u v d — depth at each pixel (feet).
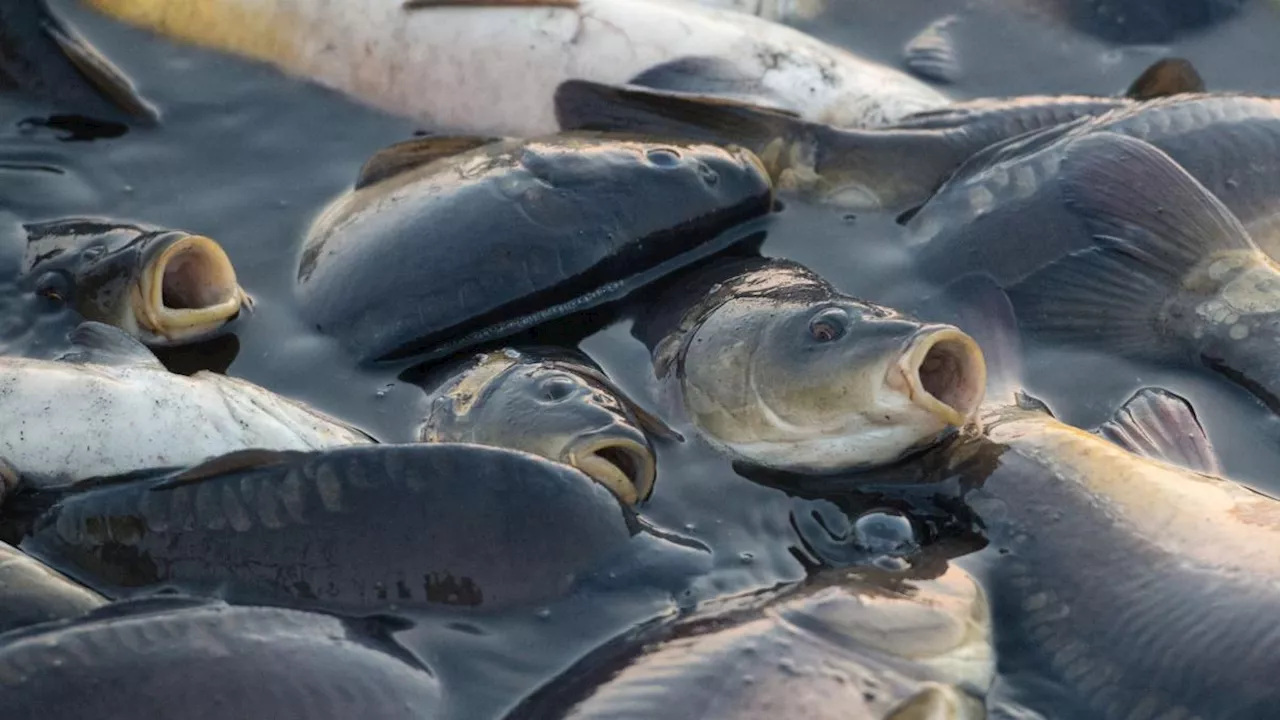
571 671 30.94
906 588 32.35
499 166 45.14
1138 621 32.07
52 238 44.24
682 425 39.68
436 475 32.89
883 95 52.49
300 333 42.52
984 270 44.14
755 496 37.35
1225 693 30.60
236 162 49.67
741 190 46.52
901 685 30.09
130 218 46.91
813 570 34.73
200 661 28.73
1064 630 32.83
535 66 52.03
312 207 47.78
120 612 29.99
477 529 32.55
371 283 42.29
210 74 53.11
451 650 31.76
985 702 31.71
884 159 48.19
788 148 48.67
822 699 29.14
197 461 37.01
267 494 33.04
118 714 27.61
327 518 32.71
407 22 52.19
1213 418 40.60
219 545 32.94
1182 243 43.34
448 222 43.09
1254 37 58.95
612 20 52.34
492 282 42.52
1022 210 44.55
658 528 35.45
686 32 52.60
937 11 60.23
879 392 36.35
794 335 37.86
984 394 37.09
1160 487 34.55
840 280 44.86
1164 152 46.03
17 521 34.24
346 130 51.67
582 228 43.88
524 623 32.40
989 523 35.27
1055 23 59.21
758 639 30.40
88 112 50.88
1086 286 43.32
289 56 53.01
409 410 40.04
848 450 37.45
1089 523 34.14
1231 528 33.27
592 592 32.83
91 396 36.81
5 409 36.11
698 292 42.75
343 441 38.17
